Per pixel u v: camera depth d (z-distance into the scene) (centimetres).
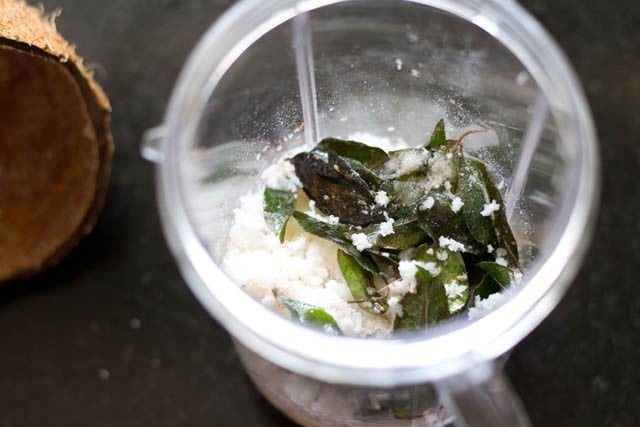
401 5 35
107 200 46
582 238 31
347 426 37
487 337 30
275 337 30
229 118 35
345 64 37
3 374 44
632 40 47
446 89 37
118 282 45
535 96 35
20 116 41
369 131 39
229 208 36
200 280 31
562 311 44
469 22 35
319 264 35
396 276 35
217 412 43
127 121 46
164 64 47
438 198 34
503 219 35
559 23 47
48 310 44
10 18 36
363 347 30
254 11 34
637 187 45
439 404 35
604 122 46
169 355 44
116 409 43
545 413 43
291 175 36
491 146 37
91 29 47
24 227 43
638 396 43
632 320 44
